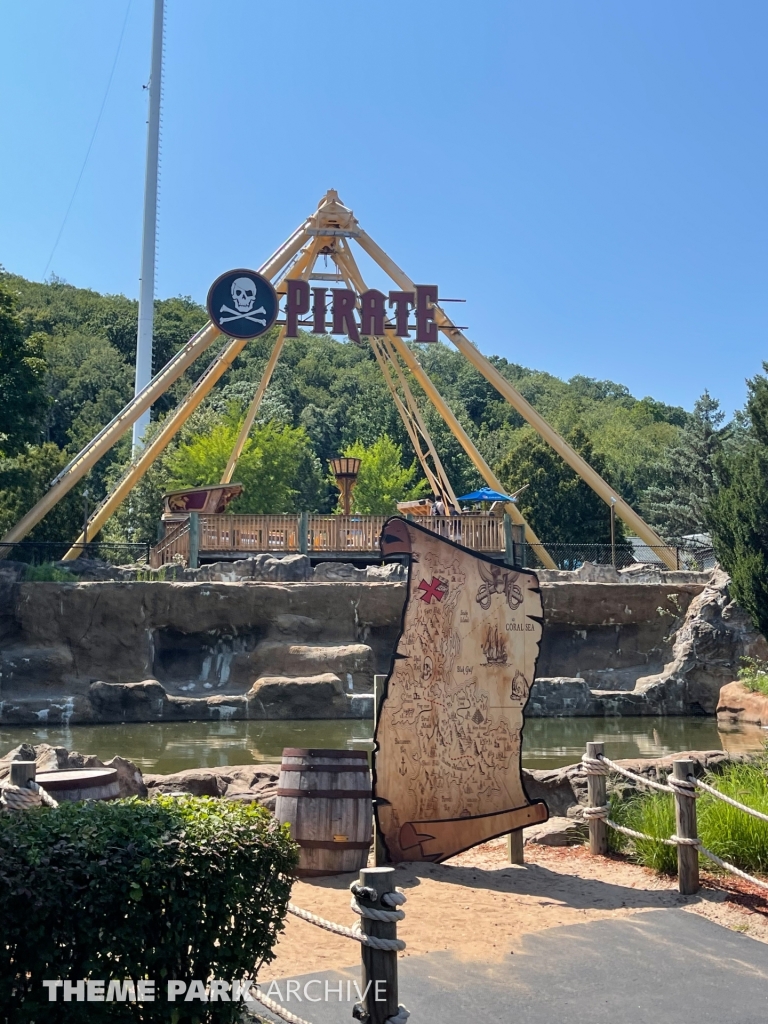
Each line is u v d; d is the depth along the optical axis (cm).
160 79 6288
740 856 876
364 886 482
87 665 2775
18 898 430
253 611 2866
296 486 7494
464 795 916
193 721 2584
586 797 1096
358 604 2908
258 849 483
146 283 6203
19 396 3581
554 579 3231
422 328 4109
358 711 2644
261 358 11900
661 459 9312
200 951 461
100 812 480
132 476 3909
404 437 9438
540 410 12862
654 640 3127
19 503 4762
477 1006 596
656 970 657
